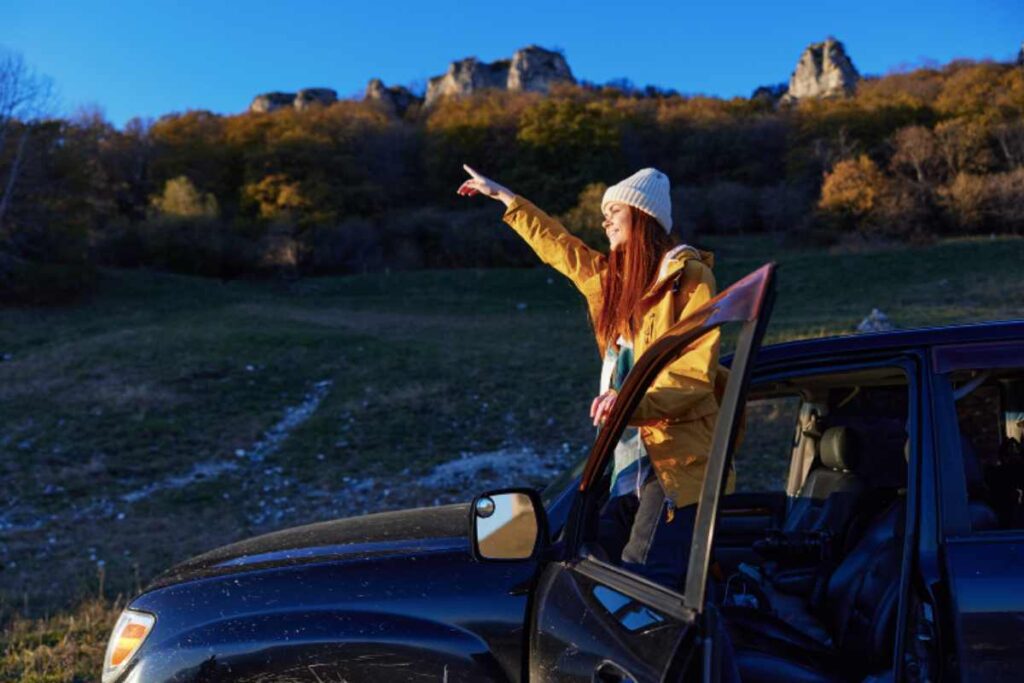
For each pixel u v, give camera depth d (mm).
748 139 104125
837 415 2994
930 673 1926
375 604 2270
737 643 2398
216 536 10523
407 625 2223
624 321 2299
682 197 85375
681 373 1868
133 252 67000
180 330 32188
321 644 2248
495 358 25141
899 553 2406
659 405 1867
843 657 2492
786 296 42094
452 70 166000
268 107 167500
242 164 101875
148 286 52156
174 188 77500
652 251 2303
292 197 83625
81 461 15812
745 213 84938
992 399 2311
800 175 88938
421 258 76000
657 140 109500
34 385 22406
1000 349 2146
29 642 5320
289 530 2938
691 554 1562
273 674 2258
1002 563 1915
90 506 12922
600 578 1930
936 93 106688
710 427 1979
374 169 105688
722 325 1609
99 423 18578
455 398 19984
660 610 1640
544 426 17094
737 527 3441
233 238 69500
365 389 21969
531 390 20391
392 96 167625
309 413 20016
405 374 23406
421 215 82688
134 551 9805
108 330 36375
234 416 19719
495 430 17094
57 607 6746
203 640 2320
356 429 17750
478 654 2166
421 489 12805
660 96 146500
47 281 45281
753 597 2684
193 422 19016
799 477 3217
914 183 71625
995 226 66250
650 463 2148
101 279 52531
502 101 128625
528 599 2172
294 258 68688
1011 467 2289
